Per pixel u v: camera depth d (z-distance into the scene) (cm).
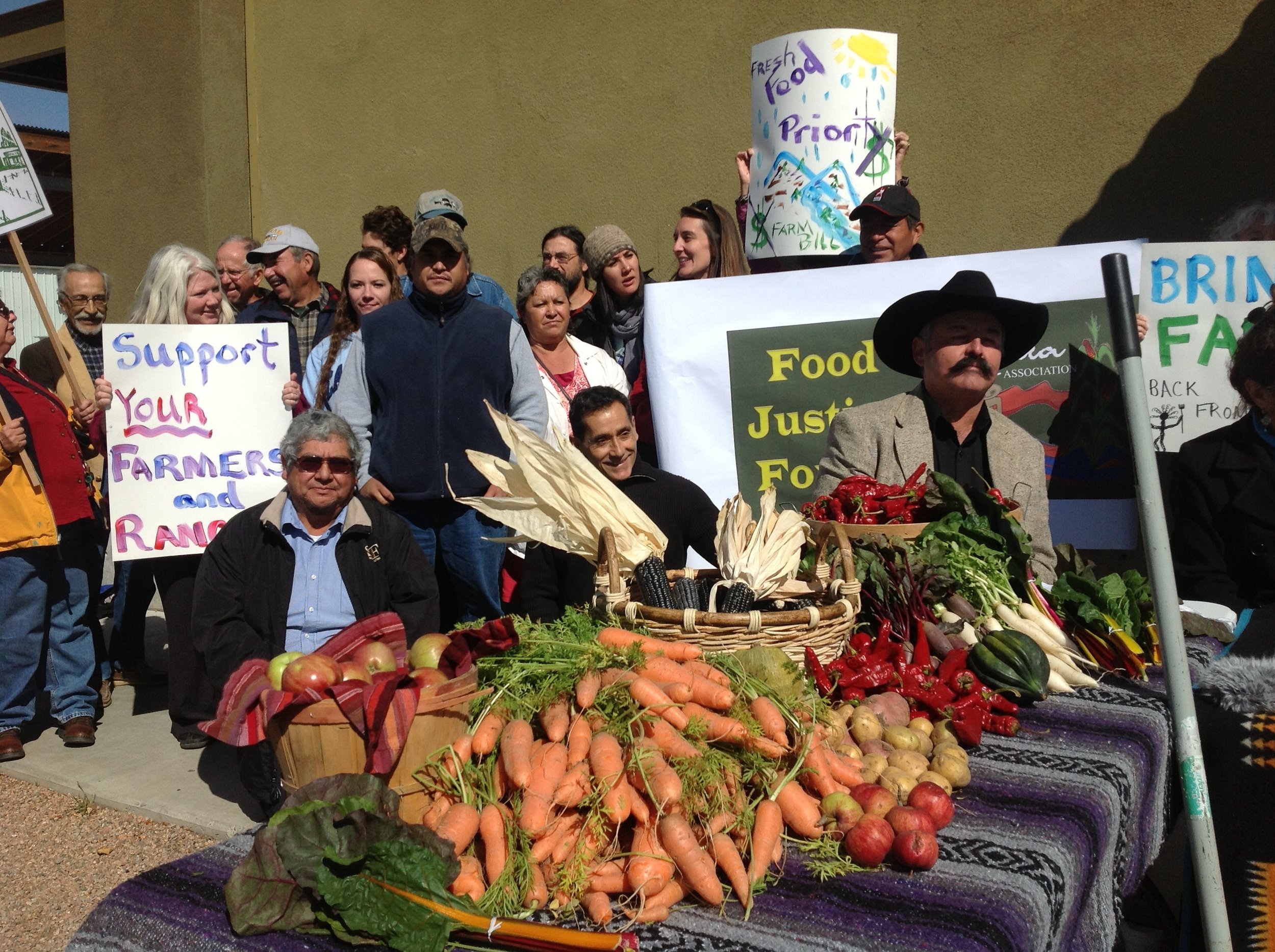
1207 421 395
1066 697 270
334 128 851
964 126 571
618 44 691
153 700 580
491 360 441
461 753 190
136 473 472
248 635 379
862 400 425
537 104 734
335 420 367
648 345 443
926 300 335
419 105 797
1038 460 352
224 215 912
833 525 261
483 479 440
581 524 270
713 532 366
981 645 262
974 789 211
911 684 244
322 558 382
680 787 173
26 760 495
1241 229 470
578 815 180
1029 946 161
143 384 472
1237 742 264
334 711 182
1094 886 197
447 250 431
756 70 440
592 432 350
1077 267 403
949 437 356
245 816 424
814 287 427
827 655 247
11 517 475
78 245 1029
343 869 161
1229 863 266
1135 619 293
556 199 733
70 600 510
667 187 682
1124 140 523
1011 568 292
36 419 495
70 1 991
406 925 155
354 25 825
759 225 445
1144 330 398
